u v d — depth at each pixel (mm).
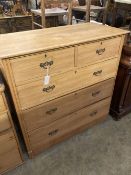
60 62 1076
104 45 1227
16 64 917
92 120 1661
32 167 1365
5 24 2605
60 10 2449
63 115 1366
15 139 1206
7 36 1166
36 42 1045
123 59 1486
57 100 1237
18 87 998
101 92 1510
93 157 1439
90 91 1410
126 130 1689
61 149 1504
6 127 1105
